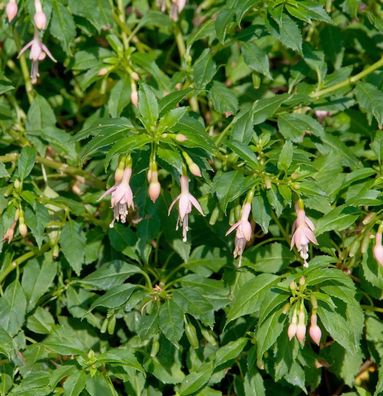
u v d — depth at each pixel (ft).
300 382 17.40
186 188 15.52
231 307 16.88
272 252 18.34
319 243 17.97
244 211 15.84
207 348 18.97
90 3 18.84
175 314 16.83
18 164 17.74
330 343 19.53
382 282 17.16
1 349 16.60
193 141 15.05
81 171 19.83
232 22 17.99
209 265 18.75
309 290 16.03
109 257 19.98
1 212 17.39
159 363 18.24
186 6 21.74
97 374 16.30
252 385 18.01
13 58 22.40
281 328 16.10
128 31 21.03
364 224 17.29
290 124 18.10
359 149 20.35
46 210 17.90
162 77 19.30
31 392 16.52
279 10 17.11
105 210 19.70
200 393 18.21
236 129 17.28
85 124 20.61
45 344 16.70
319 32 21.03
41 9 17.71
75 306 19.12
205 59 18.30
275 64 22.65
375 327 18.76
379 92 18.44
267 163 16.40
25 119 21.33
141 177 17.58
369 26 20.98
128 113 19.81
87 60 19.53
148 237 18.25
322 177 18.60
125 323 20.29
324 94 19.11
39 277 18.72
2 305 18.26
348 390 20.88
